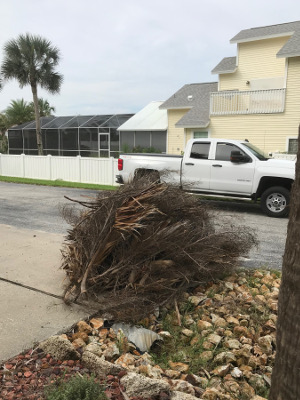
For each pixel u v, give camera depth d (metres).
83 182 17.22
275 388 1.80
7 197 12.40
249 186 9.93
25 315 3.56
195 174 10.50
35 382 2.57
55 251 5.67
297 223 1.68
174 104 23.86
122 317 3.46
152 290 3.91
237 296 4.10
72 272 4.12
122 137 26.52
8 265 4.99
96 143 27.77
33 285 4.28
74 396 2.29
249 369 2.95
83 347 3.07
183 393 2.41
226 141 10.30
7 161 20.62
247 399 2.59
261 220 9.20
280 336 1.77
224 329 3.48
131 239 4.09
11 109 39.62
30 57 25.38
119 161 11.28
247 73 20.64
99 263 4.00
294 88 17.00
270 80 19.91
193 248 4.25
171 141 24.36
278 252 6.25
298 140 1.71
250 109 18.17
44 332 3.26
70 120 30.03
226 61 22.09
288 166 9.52
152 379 2.49
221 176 10.22
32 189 14.75
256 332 3.46
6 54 25.58
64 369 2.72
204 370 2.93
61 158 18.00
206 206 5.00
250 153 10.00
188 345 3.33
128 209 3.99
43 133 30.28
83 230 4.20
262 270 5.02
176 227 4.03
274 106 17.56
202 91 24.81
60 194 13.13
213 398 2.48
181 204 4.42
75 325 3.41
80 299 3.87
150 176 5.14
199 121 19.84
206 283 4.43
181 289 4.06
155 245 3.93
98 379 2.63
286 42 17.78
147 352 3.15
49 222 8.35
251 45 20.30
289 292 1.71
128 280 3.94
